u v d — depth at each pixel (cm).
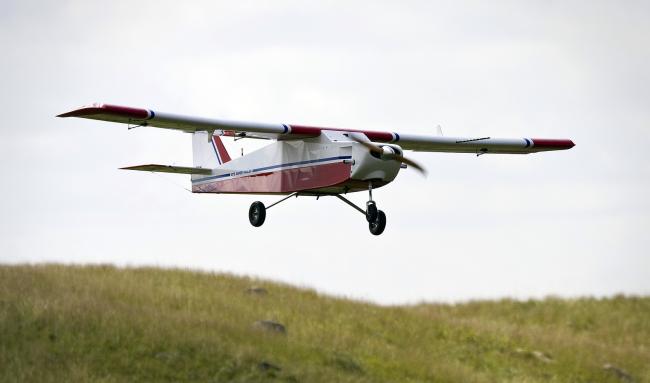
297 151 6550
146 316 5594
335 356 5688
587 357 6988
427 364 6028
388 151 5862
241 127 6216
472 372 6162
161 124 6206
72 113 5912
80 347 4919
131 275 7275
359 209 6481
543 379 6388
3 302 5481
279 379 4953
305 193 6650
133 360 4878
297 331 6238
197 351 5109
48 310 5300
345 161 6022
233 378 4869
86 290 6175
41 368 4575
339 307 7281
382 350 6122
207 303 6575
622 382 6581
